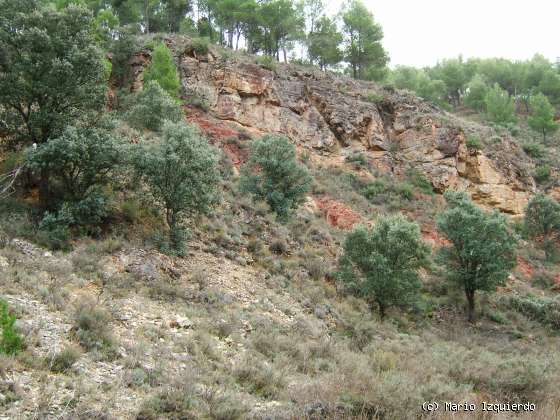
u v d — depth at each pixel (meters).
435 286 22.94
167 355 9.45
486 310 21.83
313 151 32.59
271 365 10.37
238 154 27.25
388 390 8.45
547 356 16.14
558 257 30.53
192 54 33.41
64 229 13.55
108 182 15.64
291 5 42.94
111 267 12.98
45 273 11.46
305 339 12.95
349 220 26.02
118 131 19.98
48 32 15.89
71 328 9.22
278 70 35.97
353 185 31.08
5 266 11.05
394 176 33.50
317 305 15.98
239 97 32.19
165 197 15.34
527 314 22.62
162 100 23.89
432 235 28.09
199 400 7.69
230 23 42.81
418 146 35.25
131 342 9.64
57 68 14.91
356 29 47.03
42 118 15.32
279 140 23.19
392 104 38.31
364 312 17.19
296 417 7.51
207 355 10.10
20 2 16.16
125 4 41.16
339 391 8.41
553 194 37.06
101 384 7.63
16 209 14.11
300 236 20.81
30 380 7.14
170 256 14.68
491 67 70.88
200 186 15.53
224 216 18.88
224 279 15.02
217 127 29.00
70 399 6.88
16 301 9.52
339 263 19.11
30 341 8.17
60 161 14.07
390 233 18.75
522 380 10.83
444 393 9.40
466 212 22.20
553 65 75.56
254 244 18.05
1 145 16.11
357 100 37.00
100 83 16.70
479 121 53.84
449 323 19.98
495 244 21.02
